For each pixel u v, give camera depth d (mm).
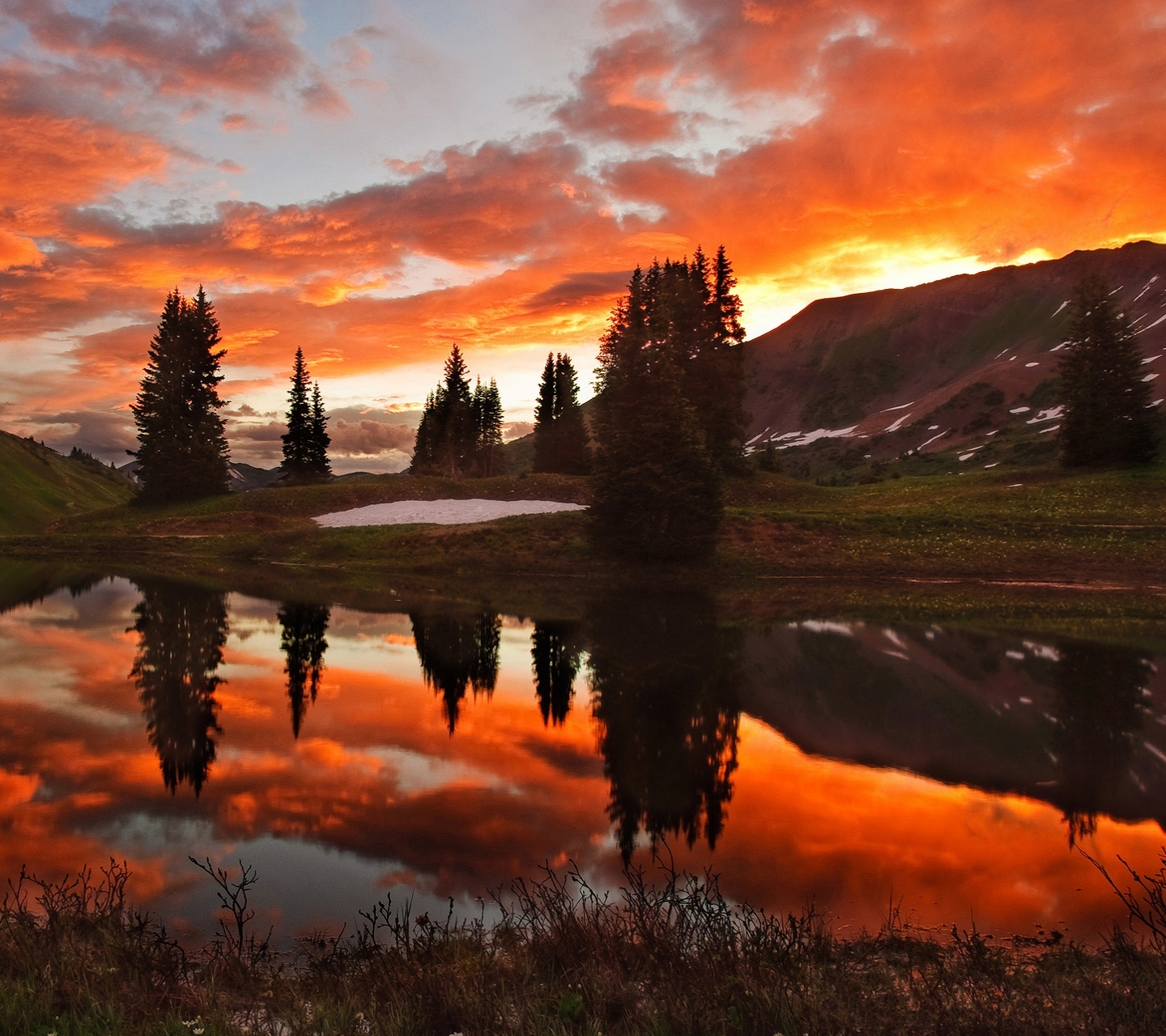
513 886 6359
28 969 4754
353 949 5332
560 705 12555
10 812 7855
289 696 12930
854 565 35156
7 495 87438
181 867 6699
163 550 46000
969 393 199375
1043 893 6383
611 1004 4535
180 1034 4109
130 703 12266
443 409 96375
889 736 11031
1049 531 38531
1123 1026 4293
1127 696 13531
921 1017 4375
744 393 56344
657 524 35562
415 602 26188
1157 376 159875
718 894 5578
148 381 61938
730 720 11781
